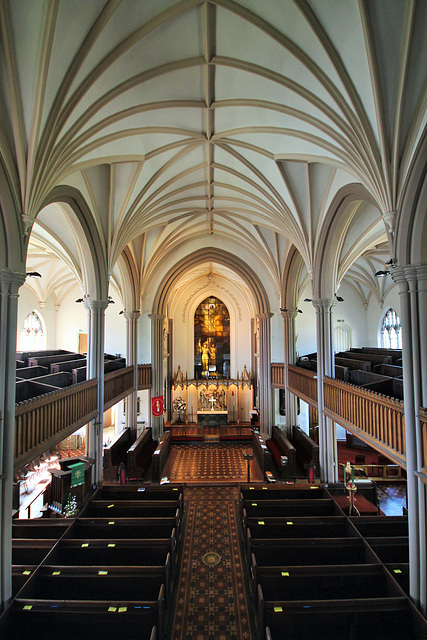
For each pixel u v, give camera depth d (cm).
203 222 1880
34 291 2428
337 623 582
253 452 1948
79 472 1144
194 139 1124
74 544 790
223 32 736
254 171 1241
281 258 1855
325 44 677
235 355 2753
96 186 1160
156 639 562
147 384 2050
